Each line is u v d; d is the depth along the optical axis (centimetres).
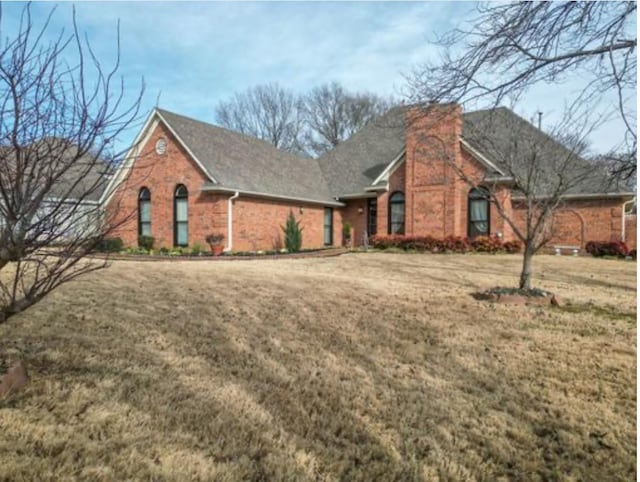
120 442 288
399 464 288
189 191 1791
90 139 335
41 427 297
